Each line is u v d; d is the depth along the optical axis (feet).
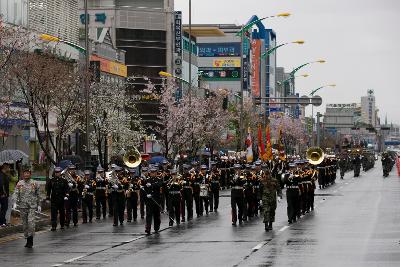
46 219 166.71
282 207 202.80
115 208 159.63
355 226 146.92
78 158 210.38
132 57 565.12
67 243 125.70
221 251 111.24
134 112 446.60
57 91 246.06
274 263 97.35
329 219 163.63
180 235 136.46
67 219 157.28
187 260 101.86
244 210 164.35
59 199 152.25
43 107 227.20
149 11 571.69
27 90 239.30
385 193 260.62
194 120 372.58
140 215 180.04
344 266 93.97
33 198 121.29
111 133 329.11
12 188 157.17
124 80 481.46
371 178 395.34
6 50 222.89
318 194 256.93
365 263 96.43
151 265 97.66
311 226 148.66
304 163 185.78
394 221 156.56
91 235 138.82
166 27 576.20
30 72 228.02
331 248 112.78
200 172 183.62
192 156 363.76
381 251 108.27
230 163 304.91
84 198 166.91
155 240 128.47
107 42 474.49
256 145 497.05
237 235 134.51
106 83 345.92
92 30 472.03
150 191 140.87
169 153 387.75
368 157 570.87
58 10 363.15
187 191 170.50
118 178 164.86
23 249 117.91
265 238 128.47
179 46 581.12
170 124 364.99
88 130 220.84
